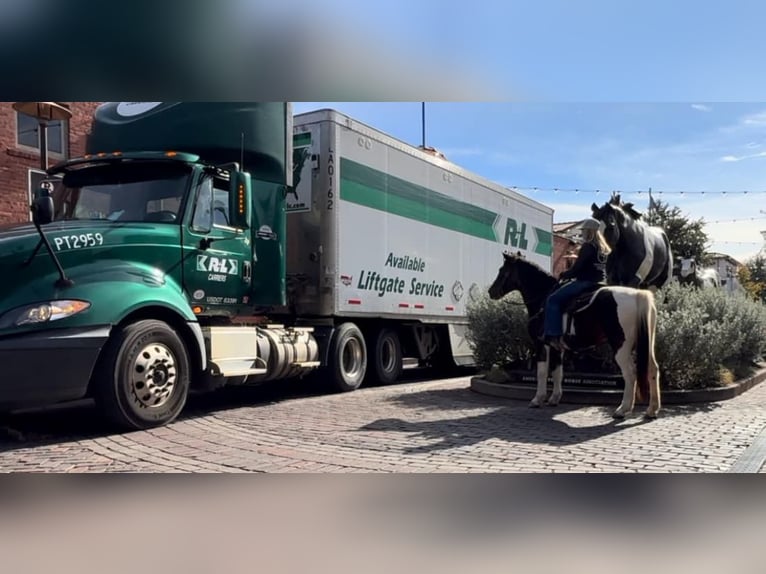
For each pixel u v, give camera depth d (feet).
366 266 36.83
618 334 25.88
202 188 26.66
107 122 28.84
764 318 38.81
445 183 45.73
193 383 25.48
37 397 19.66
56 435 21.76
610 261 32.73
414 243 41.70
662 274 36.65
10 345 19.22
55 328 20.08
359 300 36.14
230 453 19.49
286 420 25.21
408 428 23.66
